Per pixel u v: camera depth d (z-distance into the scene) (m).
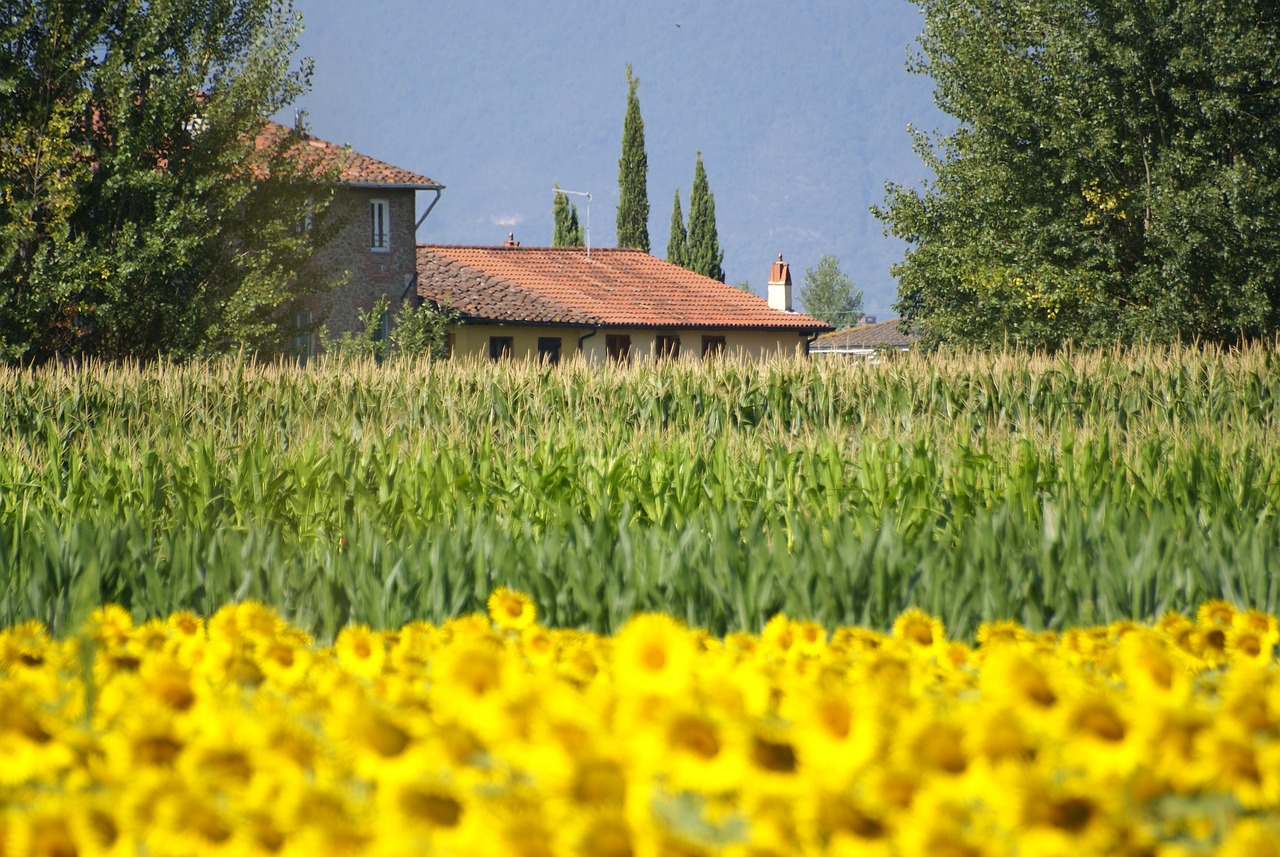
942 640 14.78
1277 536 25.23
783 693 11.06
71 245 78.38
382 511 31.97
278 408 51.53
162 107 82.50
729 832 8.51
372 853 8.15
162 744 9.92
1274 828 8.45
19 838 8.57
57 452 37.94
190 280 85.81
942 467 33.06
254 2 86.31
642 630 10.48
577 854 7.87
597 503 29.72
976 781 8.70
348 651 13.27
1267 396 54.75
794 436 41.25
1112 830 8.33
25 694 11.24
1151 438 34.12
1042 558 21.97
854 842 8.07
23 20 79.62
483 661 10.48
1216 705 11.10
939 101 105.06
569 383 53.62
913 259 108.62
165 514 32.47
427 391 51.94
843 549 22.19
